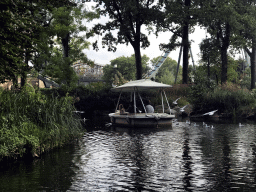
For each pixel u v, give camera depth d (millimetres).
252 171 6602
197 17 34344
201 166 7137
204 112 24156
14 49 7676
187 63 37625
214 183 5738
